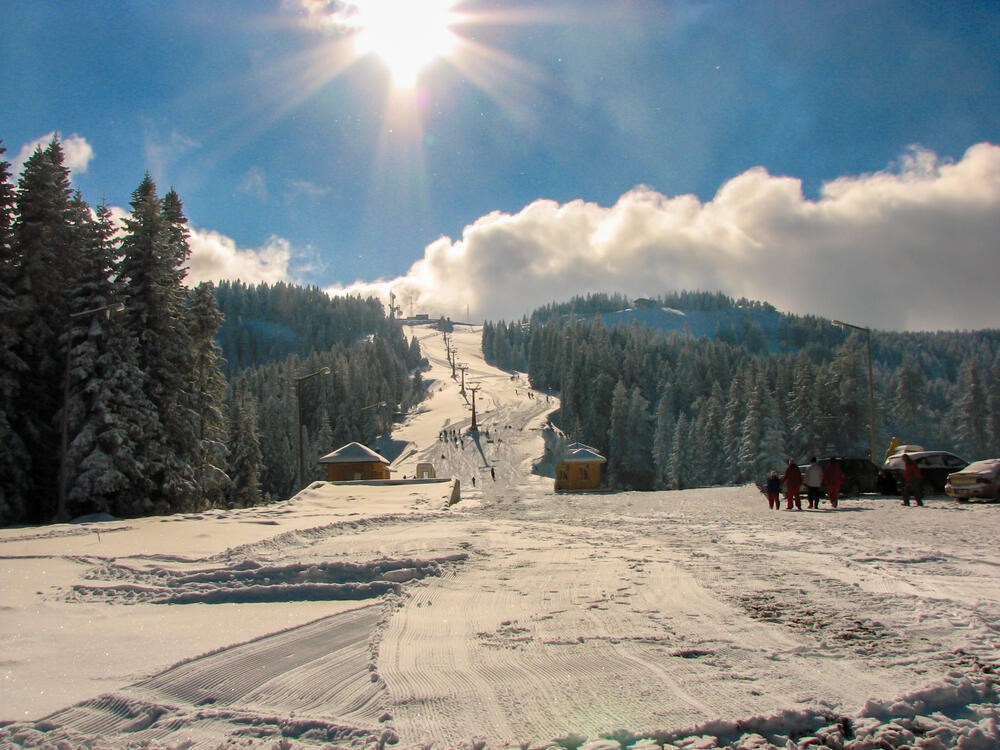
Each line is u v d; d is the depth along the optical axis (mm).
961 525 17141
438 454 103938
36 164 33969
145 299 36250
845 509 23156
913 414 108562
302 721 5125
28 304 31797
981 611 8242
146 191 37312
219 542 15016
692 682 5820
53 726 5160
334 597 9719
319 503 28500
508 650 6902
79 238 35375
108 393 31844
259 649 7039
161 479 34156
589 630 7598
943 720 5082
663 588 9883
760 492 33562
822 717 5094
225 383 44906
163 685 5961
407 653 6832
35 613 8734
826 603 8797
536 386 174625
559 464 60906
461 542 14633
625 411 103438
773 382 110562
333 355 156000
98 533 17234
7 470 29922
